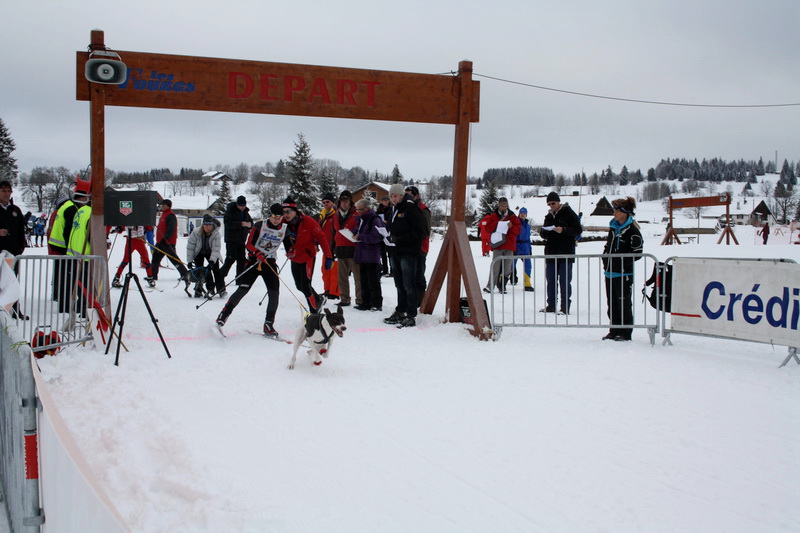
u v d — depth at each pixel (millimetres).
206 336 7523
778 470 3779
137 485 3537
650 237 42875
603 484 3600
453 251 8406
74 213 8750
